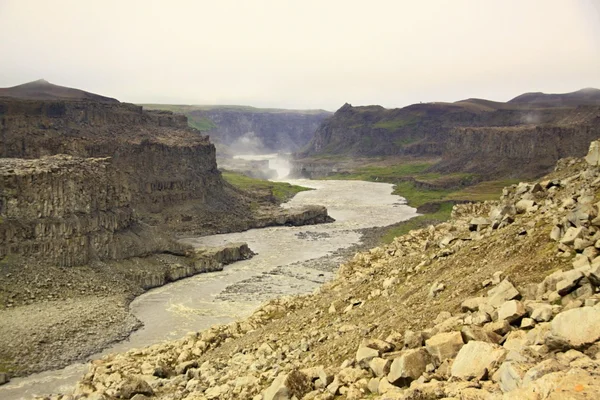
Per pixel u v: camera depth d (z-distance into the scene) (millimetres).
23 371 64875
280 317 54688
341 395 25250
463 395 18688
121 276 106312
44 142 168125
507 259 33250
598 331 18719
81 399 39469
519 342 21250
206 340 51812
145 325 84000
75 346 73312
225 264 129750
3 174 103250
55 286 94750
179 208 183000
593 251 27109
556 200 40000
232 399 31828
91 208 110750
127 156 180250
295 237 168875
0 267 93438
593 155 42688
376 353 26719
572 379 15594
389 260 54688
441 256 42281
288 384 27344
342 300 45938
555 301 24188
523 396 16047
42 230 101812
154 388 40469
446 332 24891
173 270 114250
